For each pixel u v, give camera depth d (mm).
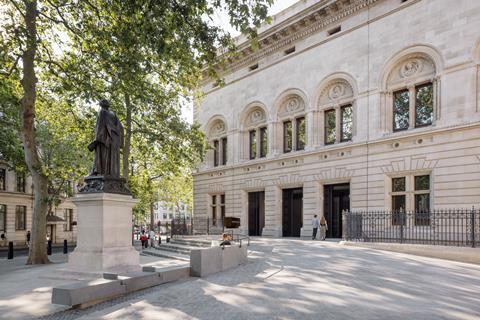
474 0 20312
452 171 20594
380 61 24469
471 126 19844
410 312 7059
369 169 24562
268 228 31719
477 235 18922
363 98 25250
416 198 22484
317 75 28562
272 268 12836
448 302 7852
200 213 40125
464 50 20516
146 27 11750
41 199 19359
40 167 19406
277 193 31328
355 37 26094
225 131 38000
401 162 22906
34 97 19156
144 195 43344
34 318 7020
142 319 6738
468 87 20250
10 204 44562
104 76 19766
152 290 9391
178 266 11766
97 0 15617
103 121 12023
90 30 16250
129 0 11383
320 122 28609
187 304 7832
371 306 7535
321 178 27609
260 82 33719
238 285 9938
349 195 26391
